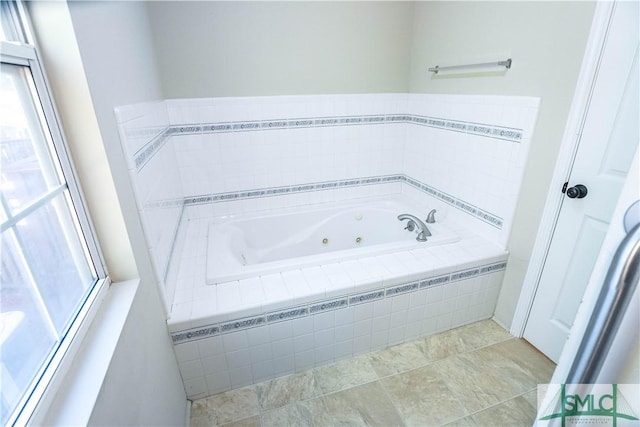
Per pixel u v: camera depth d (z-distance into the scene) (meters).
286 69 2.12
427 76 2.22
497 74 1.70
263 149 2.25
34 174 0.72
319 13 2.07
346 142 2.42
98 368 0.71
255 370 1.54
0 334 0.57
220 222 2.23
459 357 1.71
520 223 1.71
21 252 0.65
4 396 0.56
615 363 0.44
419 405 1.46
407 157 2.58
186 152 2.11
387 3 2.18
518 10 1.54
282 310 1.47
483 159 1.87
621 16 1.18
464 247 1.86
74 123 0.82
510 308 1.84
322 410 1.45
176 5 1.83
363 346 1.71
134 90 1.25
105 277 0.97
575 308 1.51
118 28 1.14
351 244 2.53
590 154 1.36
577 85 1.35
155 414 1.01
